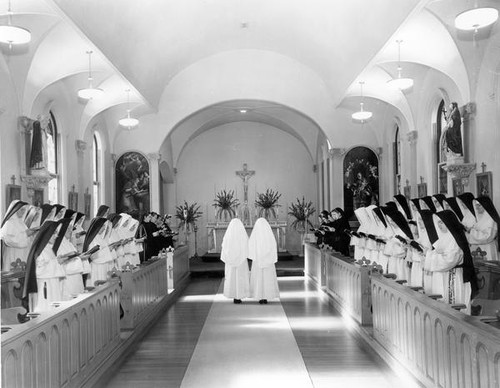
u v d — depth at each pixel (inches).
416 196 642.8
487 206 386.9
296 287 666.8
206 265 869.8
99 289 279.1
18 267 399.2
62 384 214.2
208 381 278.4
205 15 619.8
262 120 1029.2
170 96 770.8
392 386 265.4
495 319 180.7
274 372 293.4
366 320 365.4
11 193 448.8
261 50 761.0
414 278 340.8
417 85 621.3
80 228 410.3
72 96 618.8
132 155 776.3
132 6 486.0
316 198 1034.1
